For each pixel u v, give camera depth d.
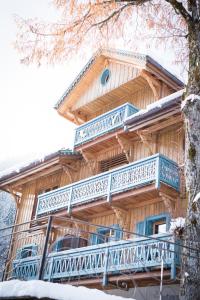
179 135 15.66
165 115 14.67
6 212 44.81
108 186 16.00
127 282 13.80
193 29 8.95
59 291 5.15
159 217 14.97
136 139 17.30
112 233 16.58
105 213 17.39
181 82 17.31
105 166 18.69
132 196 15.29
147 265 12.78
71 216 17.98
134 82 18.62
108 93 19.67
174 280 12.25
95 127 18.44
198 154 7.99
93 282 14.35
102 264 14.07
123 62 19.20
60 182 20.66
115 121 17.39
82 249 15.13
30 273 16.53
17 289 5.17
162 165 14.46
